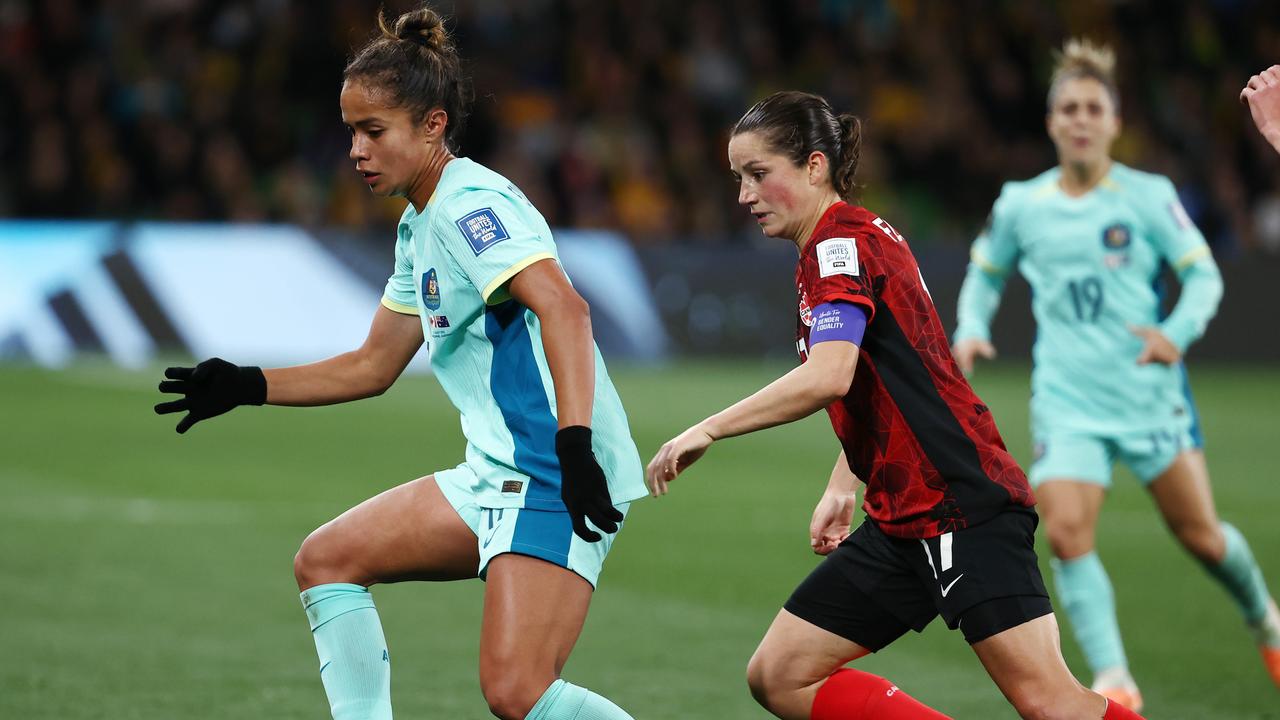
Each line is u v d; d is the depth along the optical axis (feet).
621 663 61.98
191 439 129.08
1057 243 63.77
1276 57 265.54
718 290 194.39
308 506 99.81
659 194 230.07
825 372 38.22
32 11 213.05
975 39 257.34
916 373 39.96
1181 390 62.44
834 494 44.86
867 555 41.91
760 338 195.00
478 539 40.91
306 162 214.69
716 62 246.06
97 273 178.50
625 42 242.99
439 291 40.42
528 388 40.01
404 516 41.45
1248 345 204.23
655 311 192.95
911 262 40.65
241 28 223.71
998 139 253.24
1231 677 61.67
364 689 41.11
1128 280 63.05
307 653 62.08
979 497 39.58
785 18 255.09
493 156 220.02
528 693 38.58
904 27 257.96
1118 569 85.15
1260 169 252.21
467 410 41.60
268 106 214.69
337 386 44.29
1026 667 38.78
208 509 98.02
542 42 239.09
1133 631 70.03
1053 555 60.08
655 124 236.43
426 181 40.91
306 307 183.11
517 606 38.78
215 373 43.32
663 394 160.56
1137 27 264.52
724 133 240.32
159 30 220.84
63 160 196.54
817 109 41.14
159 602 71.51
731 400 156.15
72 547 84.79
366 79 39.81
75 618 67.67
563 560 39.06
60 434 128.88
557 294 38.11
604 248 193.16
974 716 54.95
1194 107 256.93
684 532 94.27
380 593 75.51
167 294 179.52
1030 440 135.85
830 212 40.63
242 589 74.95
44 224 178.81
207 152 204.85
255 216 202.49
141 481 108.17
